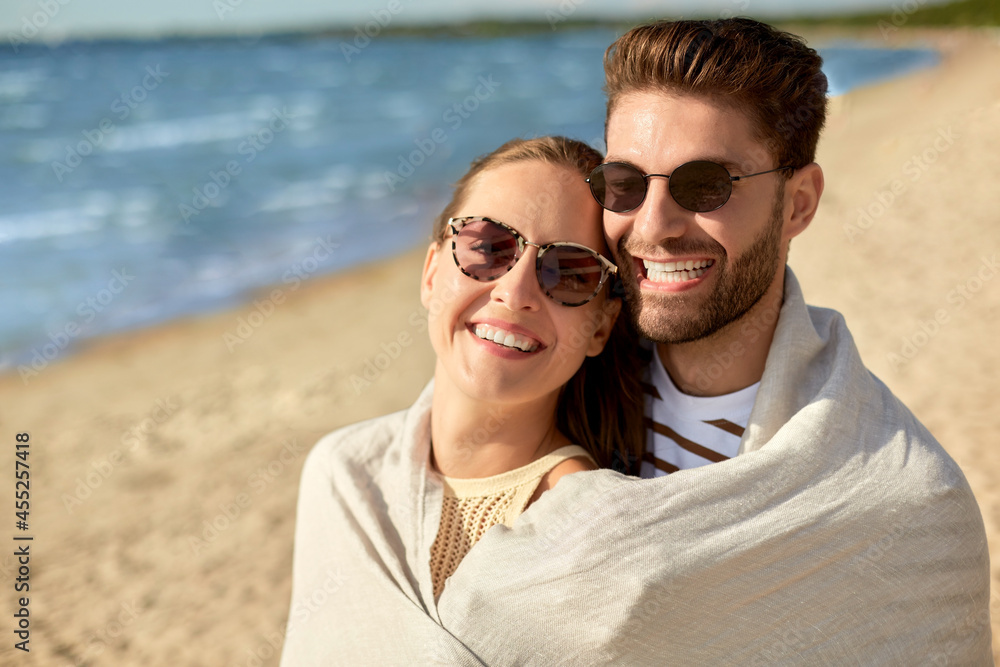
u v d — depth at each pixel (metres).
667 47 1.84
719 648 1.70
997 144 13.75
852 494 1.75
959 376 5.98
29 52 64.31
